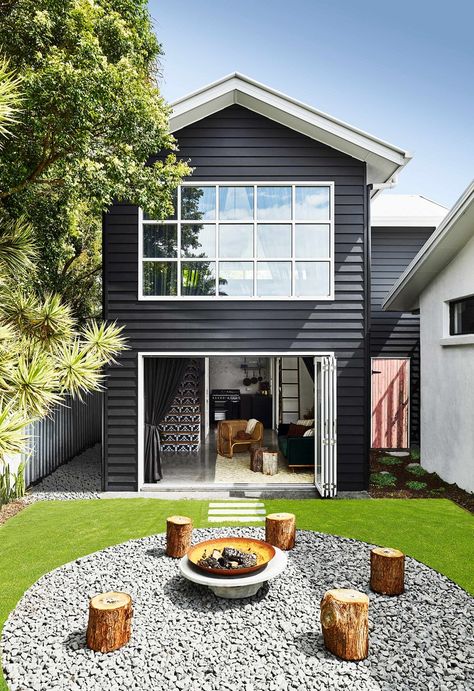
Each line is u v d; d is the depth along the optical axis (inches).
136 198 274.1
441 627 168.4
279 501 328.2
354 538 252.8
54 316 295.0
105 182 251.1
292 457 404.2
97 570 213.5
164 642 159.2
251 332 355.6
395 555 191.9
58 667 146.9
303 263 358.6
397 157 342.3
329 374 337.7
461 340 338.6
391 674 143.6
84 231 526.0
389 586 190.5
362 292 356.5
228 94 339.6
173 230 357.7
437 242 334.6
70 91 223.1
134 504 319.6
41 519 286.0
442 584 199.9
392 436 515.8
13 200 313.9
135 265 354.6
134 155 270.7
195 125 355.9
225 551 192.4
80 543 247.3
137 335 354.9
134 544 244.1
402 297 445.1
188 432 499.5
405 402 517.3
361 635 150.1
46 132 241.9
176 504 320.2
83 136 238.8
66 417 447.5
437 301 388.8
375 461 453.7
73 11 230.2
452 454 361.7
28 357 276.1
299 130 354.9
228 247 358.6
